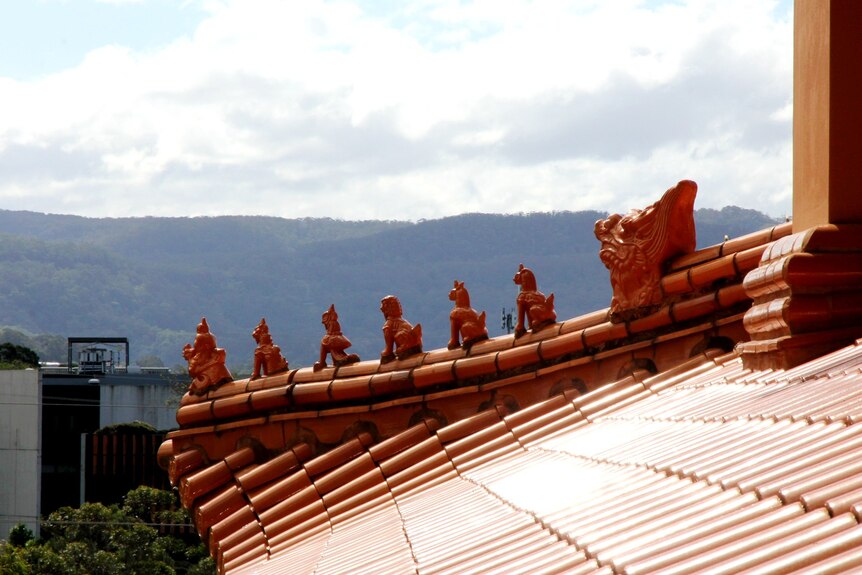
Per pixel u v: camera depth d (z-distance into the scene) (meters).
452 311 12.38
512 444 10.77
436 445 11.72
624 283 10.70
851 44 8.46
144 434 51.84
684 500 5.44
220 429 13.55
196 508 13.16
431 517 8.73
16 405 50.91
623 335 10.72
